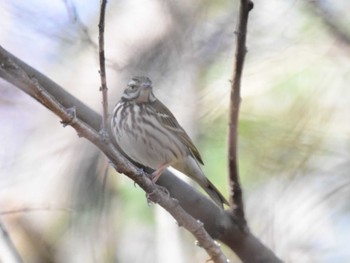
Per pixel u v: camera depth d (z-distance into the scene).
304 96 11.38
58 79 11.23
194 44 11.62
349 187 11.38
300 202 11.25
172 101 11.54
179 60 11.51
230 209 9.06
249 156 11.34
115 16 11.63
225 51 11.67
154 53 11.45
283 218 11.12
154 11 11.70
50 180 10.30
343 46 11.60
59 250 10.49
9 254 7.91
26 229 10.43
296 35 11.62
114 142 12.19
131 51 11.38
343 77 11.46
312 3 11.70
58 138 10.48
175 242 9.95
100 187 10.25
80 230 10.52
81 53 11.33
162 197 8.17
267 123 11.30
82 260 10.53
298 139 11.32
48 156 10.39
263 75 11.32
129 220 11.12
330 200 11.40
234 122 8.78
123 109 11.92
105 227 10.69
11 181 10.35
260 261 9.06
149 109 11.77
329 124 11.43
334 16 11.71
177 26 11.64
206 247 8.34
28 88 7.24
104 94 7.69
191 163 11.59
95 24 11.60
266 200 11.17
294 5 11.72
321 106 11.41
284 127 11.33
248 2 8.31
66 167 10.30
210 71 11.55
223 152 11.54
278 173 11.33
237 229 9.03
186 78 11.49
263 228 10.91
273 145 11.33
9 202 10.34
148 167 12.41
